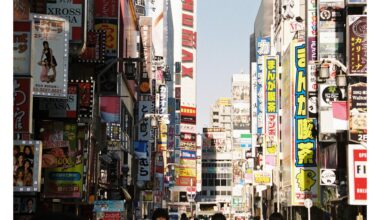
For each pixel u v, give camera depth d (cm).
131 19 6006
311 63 4547
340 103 3391
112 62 3594
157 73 9606
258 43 11381
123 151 5384
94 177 3475
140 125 6756
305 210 7125
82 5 2830
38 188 1952
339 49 4288
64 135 2653
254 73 11600
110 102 3941
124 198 4231
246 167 12800
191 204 17962
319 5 4316
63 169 2639
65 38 2333
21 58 2009
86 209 3247
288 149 7212
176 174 16062
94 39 3422
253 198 13125
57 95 2298
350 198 3281
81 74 3531
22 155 1956
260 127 9769
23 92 2005
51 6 2816
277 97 8769
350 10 3928
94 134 3550
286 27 9325
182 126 19738
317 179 6116
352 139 3325
